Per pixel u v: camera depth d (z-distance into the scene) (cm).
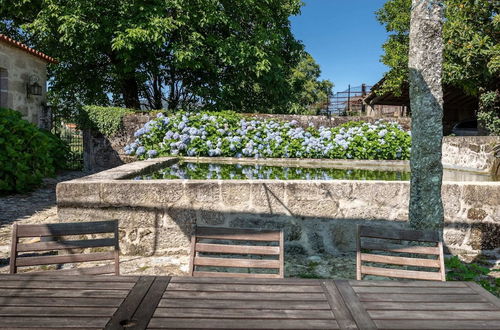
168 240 351
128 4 1164
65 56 1360
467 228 356
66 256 197
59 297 148
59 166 921
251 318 133
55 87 1480
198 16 1247
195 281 167
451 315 138
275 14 1531
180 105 1595
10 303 142
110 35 1217
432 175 274
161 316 133
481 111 1173
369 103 2105
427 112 271
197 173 524
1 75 901
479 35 974
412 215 282
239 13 1356
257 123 866
